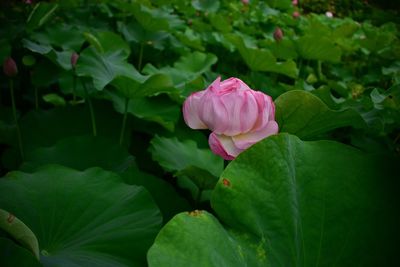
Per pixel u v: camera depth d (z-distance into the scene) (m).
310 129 1.03
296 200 0.76
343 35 3.31
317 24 3.58
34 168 1.28
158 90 1.36
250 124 0.81
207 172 1.06
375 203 0.77
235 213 0.73
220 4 4.32
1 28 2.26
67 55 1.73
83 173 1.05
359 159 0.81
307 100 0.93
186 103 0.86
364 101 1.32
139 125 1.74
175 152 1.44
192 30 3.00
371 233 0.74
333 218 0.75
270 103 0.83
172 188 1.26
